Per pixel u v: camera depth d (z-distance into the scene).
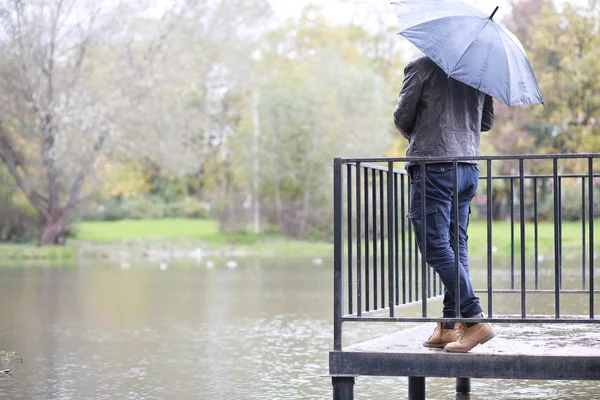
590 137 27.59
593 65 27.06
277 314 10.70
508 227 29.73
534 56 27.91
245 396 5.77
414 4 4.71
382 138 37.38
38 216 35.12
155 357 7.53
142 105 33.75
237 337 8.72
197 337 8.76
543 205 29.33
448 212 4.57
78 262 23.67
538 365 4.26
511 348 4.57
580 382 6.26
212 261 23.38
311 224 36.84
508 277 14.29
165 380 6.43
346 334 8.81
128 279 16.95
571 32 27.28
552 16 27.30
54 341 8.58
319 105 37.12
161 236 38.16
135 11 32.81
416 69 4.55
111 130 32.59
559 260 4.34
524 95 4.50
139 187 45.62
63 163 32.28
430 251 4.58
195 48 35.19
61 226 32.97
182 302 12.32
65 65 32.56
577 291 5.73
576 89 27.55
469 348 4.38
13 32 31.66
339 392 4.47
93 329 9.48
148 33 33.97
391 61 44.59
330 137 37.12
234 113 45.84
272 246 32.34
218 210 40.06
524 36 28.38
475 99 4.65
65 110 32.19
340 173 4.52
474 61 4.41
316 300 12.30
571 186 28.41
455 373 4.34
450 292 4.56
